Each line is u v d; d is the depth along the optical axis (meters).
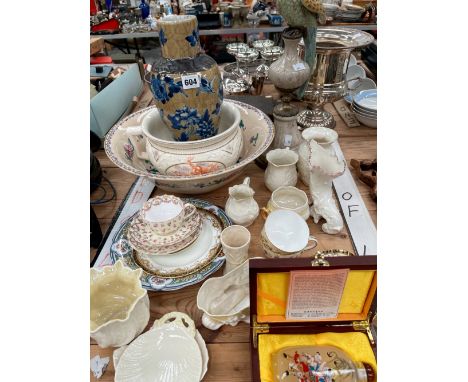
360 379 0.57
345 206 0.86
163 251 0.68
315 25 0.85
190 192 0.89
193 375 0.53
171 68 0.75
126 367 0.54
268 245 0.67
